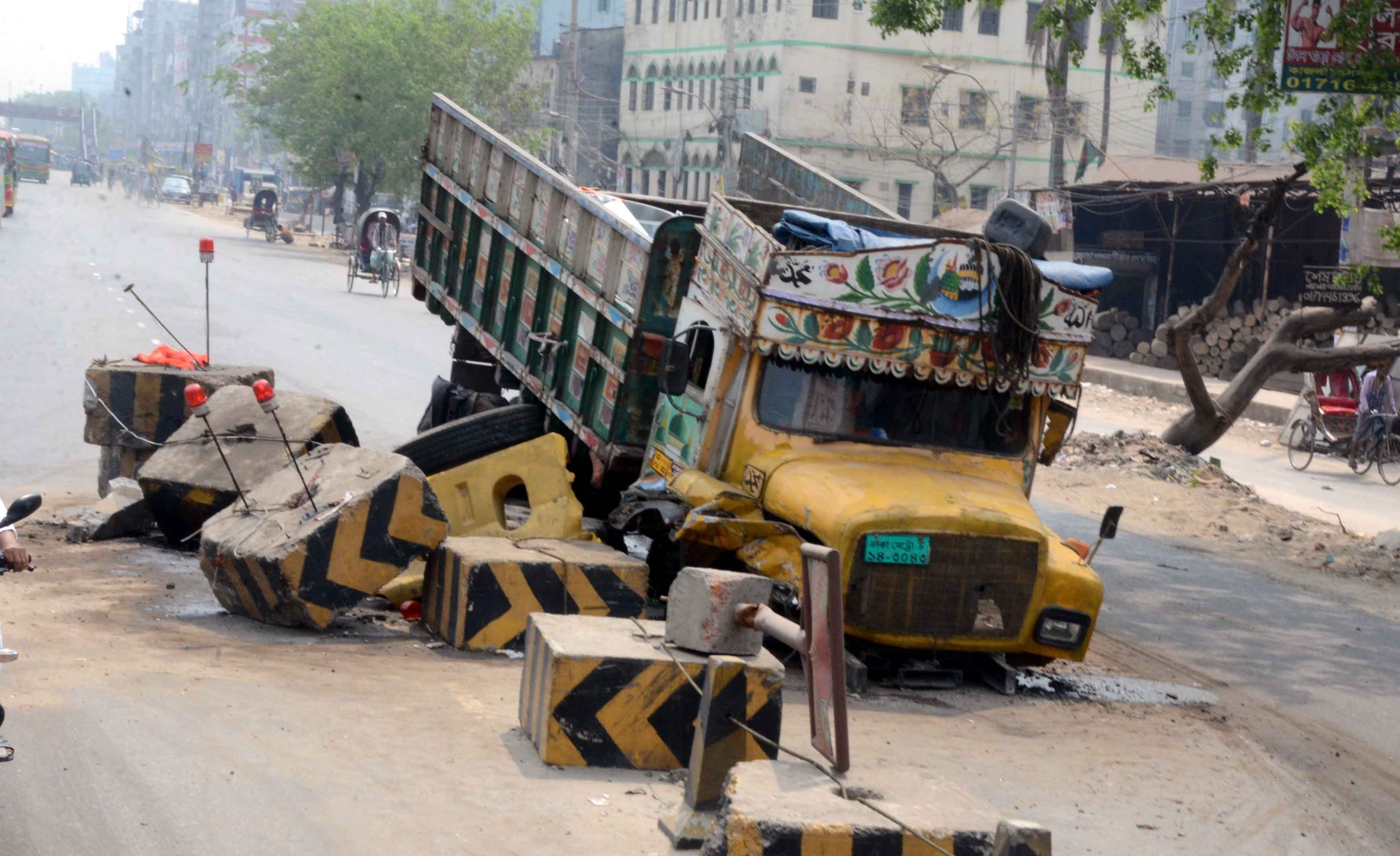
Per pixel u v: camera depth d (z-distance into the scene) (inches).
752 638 217.0
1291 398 1203.2
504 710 257.1
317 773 213.3
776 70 2287.2
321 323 1121.4
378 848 186.2
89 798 195.8
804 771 173.6
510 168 454.9
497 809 204.1
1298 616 456.4
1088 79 2375.7
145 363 469.4
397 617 336.8
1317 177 605.0
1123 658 378.6
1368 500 799.7
